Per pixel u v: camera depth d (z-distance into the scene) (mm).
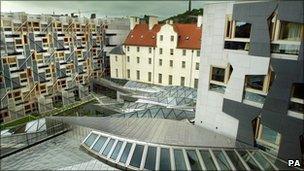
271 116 15500
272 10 14289
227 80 17812
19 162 14500
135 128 18281
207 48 18562
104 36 70688
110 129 17672
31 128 22328
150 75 60469
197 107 20484
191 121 24812
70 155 15234
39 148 16438
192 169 12836
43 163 14273
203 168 12891
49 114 49719
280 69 14594
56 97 57344
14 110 47188
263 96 15984
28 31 49062
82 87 61344
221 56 17734
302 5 13141
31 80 50844
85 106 50000
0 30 43938
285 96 14633
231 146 15688
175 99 39656
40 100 50875
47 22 53500
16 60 47188
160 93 46594
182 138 16516
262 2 14648
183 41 54125
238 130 17641
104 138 15664
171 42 54688
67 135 18547
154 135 16703
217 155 13914
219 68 18234
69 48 59750
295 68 13969
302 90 14062
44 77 53875
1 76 44750
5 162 14570
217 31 17562
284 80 14508
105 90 64375
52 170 13203
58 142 17359
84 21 63781
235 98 17344
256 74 15859
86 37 64688
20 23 47438
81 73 64375
